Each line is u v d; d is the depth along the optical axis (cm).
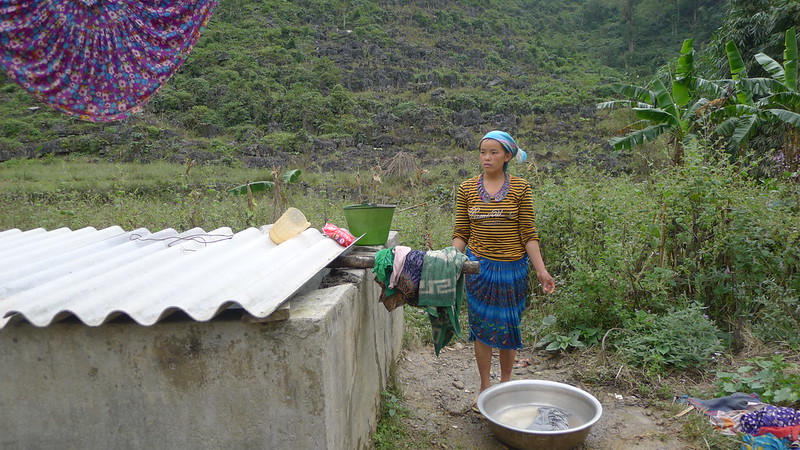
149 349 231
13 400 238
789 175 579
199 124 2748
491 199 324
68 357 234
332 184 1691
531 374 410
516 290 328
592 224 514
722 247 454
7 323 225
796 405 330
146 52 302
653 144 1916
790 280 443
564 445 286
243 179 1880
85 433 238
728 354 400
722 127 884
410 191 1516
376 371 331
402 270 288
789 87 858
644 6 6156
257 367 228
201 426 233
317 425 226
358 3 5053
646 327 421
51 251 338
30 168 2009
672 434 322
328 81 3428
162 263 287
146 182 1742
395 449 307
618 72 4847
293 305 244
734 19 1303
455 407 361
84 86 279
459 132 2661
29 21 253
